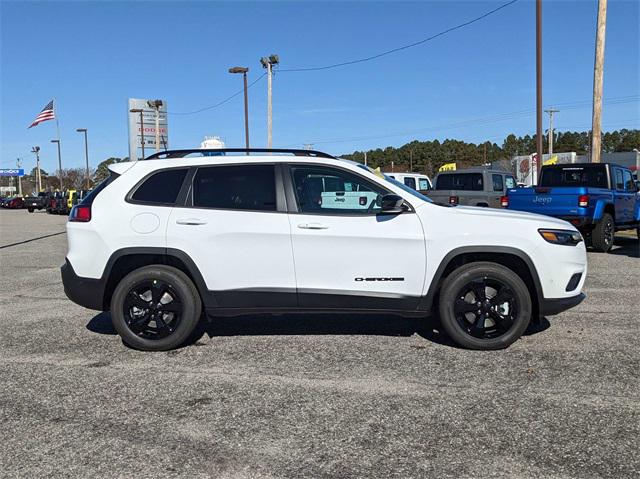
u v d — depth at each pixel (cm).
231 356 527
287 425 380
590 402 411
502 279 521
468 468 323
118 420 392
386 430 371
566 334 582
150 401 424
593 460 329
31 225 2881
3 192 12294
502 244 520
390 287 527
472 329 532
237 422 386
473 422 381
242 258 529
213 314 538
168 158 558
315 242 524
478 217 528
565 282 526
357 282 527
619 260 1141
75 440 363
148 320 541
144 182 546
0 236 2045
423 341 566
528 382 451
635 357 507
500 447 346
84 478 317
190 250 530
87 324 659
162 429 377
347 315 676
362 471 321
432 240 522
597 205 1202
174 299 540
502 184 1738
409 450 344
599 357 509
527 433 364
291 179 539
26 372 491
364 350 539
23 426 384
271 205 533
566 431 366
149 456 341
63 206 4469
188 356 530
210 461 334
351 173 536
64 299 811
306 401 419
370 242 523
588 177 1351
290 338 583
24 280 992
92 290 540
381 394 430
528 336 578
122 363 512
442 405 409
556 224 533
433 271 524
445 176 1761
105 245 534
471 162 11800
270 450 346
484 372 475
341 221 525
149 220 534
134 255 545
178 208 536
